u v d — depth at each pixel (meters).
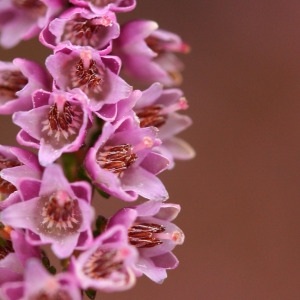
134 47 0.10
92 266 0.09
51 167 0.09
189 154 0.10
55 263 0.12
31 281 0.09
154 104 0.10
